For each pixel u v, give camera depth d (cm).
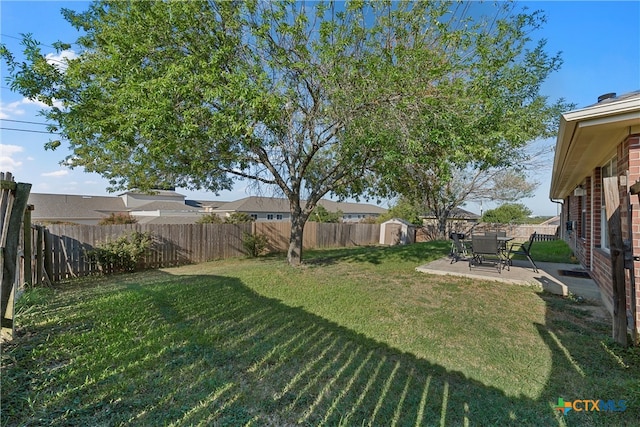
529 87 748
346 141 625
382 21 629
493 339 366
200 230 1123
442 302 509
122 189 957
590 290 527
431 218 2564
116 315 402
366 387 259
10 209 262
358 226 1869
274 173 833
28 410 199
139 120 503
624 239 353
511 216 2912
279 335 365
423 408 233
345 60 588
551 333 382
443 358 319
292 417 214
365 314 453
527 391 259
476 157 599
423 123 533
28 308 414
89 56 621
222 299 518
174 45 605
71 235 806
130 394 227
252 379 261
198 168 771
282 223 1460
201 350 309
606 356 317
